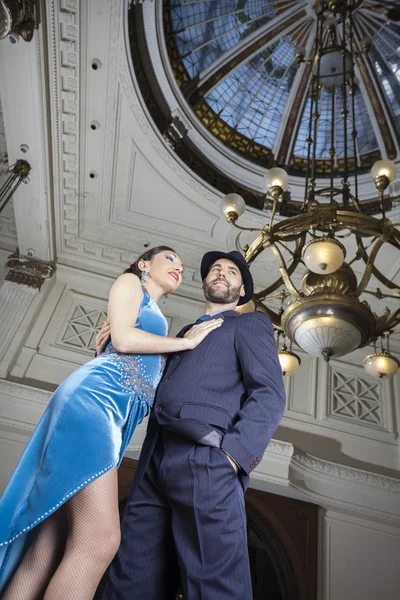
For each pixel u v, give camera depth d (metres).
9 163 6.34
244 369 1.72
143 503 1.63
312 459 6.80
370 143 7.55
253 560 7.00
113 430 1.54
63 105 5.95
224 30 6.91
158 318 1.88
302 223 4.05
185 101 6.80
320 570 6.37
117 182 7.11
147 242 7.86
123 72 5.85
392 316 4.11
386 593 6.19
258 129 7.68
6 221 8.00
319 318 3.77
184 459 1.52
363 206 7.23
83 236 7.83
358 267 7.57
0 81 5.41
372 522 6.74
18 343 6.92
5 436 6.28
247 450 1.50
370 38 6.91
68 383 1.60
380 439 7.32
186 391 1.68
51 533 1.50
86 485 1.41
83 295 7.86
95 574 1.35
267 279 8.02
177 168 6.89
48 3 4.98
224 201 4.56
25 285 7.45
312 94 5.57
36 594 1.43
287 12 6.88
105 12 5.25
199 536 1.40
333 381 7.84
